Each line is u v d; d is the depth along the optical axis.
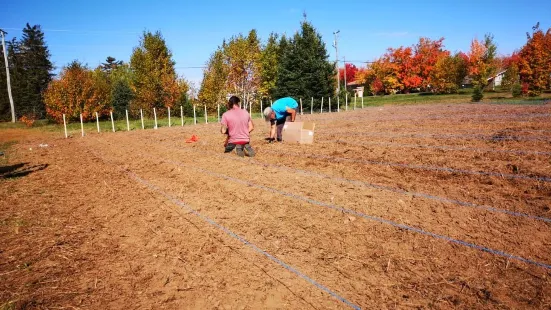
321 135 11.89
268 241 3.96
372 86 61.31
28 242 4.14
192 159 8.80
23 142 15.57
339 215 4.58
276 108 10.51
